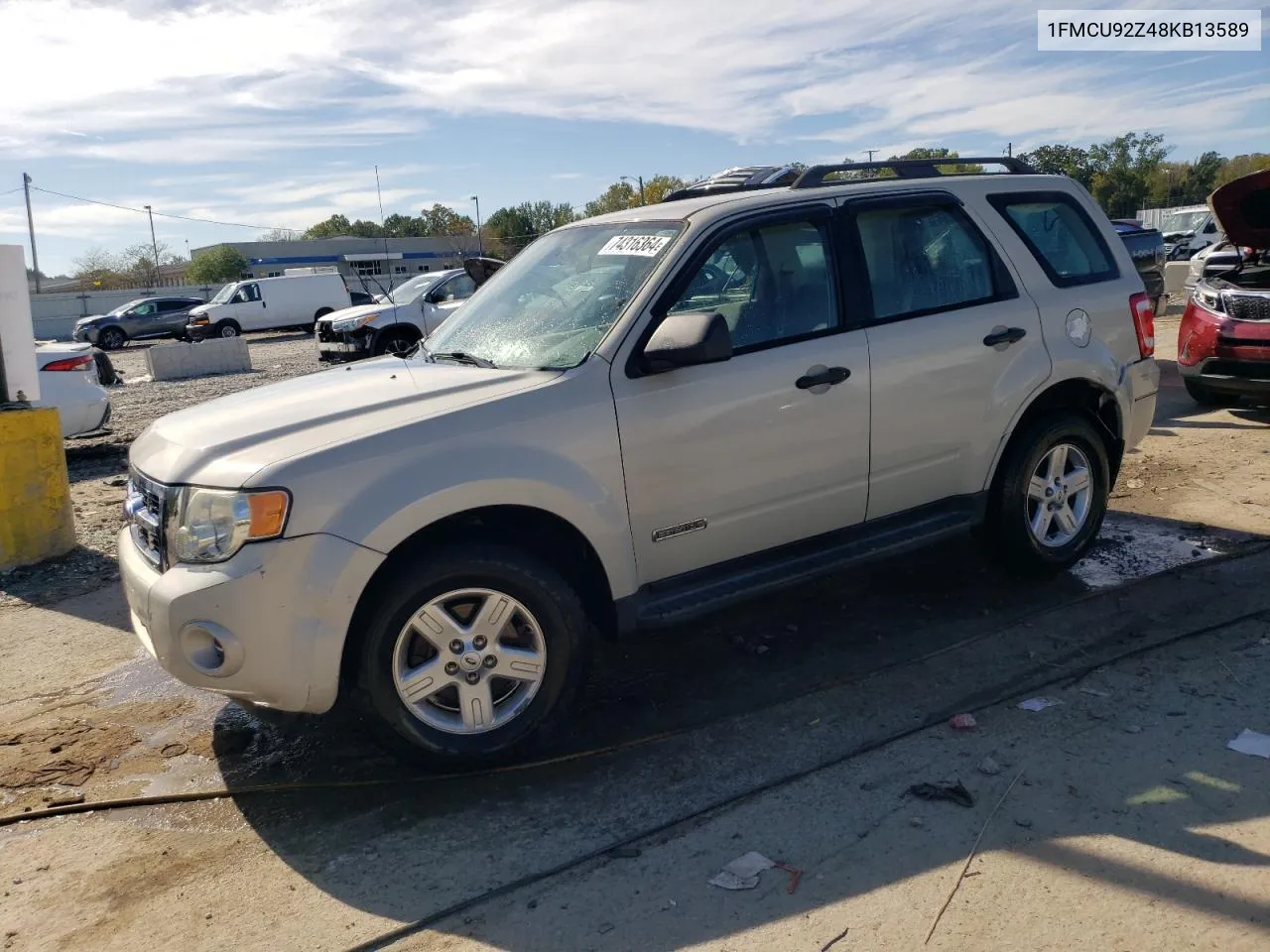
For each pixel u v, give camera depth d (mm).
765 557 4219
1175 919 2598
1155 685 3918
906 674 4207
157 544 3459
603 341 3814
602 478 3689
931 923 2656
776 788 3396
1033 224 5035
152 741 4113
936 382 4469
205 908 2986
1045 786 3266
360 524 3258
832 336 4238
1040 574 5078
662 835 3180
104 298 53250
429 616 3416
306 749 3947
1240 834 2930
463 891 2979
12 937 2916
